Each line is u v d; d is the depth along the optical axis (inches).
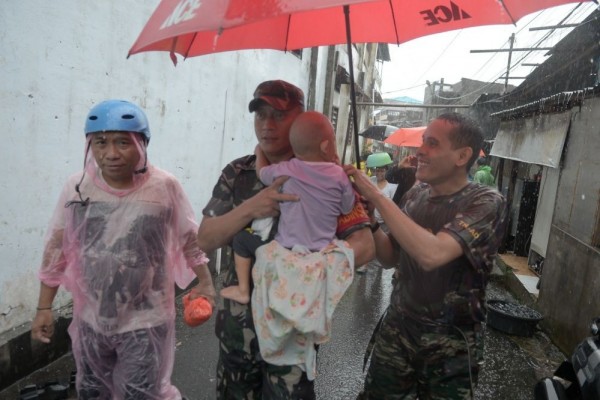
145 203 88.4
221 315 76.9
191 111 199.8
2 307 124.2
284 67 312.3
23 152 122.2
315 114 65.9
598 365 95.3
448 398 80.8
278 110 68.7
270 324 62.2
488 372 164.4
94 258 86.5
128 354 89.0
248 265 69.9
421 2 85.9
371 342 96.3
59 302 149.1
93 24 138.9
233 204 75.9
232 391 76.0
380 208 68.6
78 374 94.3
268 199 65.4
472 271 77.3
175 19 54.0
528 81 358.3
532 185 319.6
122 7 150.7
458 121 77.5
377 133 564.4
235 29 87.0
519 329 196.1
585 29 223.3
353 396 139.4
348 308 216.4
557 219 208.5
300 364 66.1
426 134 80.3
